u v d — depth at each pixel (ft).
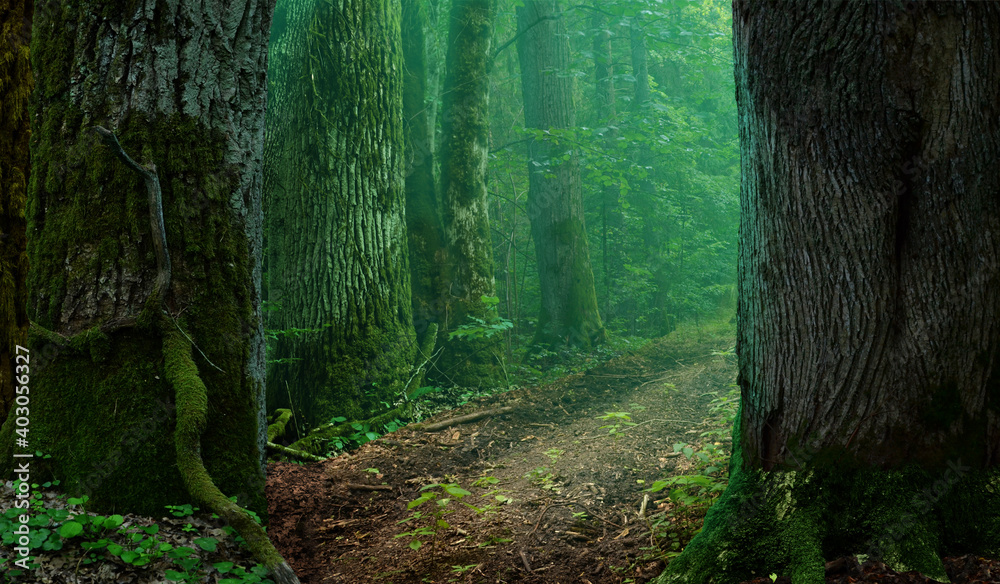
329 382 20.01
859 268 8.35
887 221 8.21
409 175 25.54
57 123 10.68
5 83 11.55
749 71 9.12
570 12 47.52
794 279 8.84
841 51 8.12
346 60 20.77
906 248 8.26
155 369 10.55
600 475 13.78
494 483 14.46
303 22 20.90
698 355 27.61
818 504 8.41
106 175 10.61
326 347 20.22
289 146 21.03
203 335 11.01
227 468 10.91
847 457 8.46
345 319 20.47
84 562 8.11
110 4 10.65
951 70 7.86
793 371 8.90
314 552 12.16
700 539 8.91
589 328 32.50
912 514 7.95
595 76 47.93
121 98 10.75
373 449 17.44
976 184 7.96
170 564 8.56
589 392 22.24
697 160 58.29
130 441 10.17
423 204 25.52
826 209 8.49
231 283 11.42
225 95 11.51
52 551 8.13
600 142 39.19
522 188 46.09
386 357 20.99
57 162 10.68
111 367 10.43
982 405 8.14
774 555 8.29
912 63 7.91
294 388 20.24
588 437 16.85
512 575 10.19
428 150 26.14
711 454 13.03
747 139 9.52
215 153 11.36
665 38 38.52
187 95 11.05
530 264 46.42
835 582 7.84
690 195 53.11
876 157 8.18
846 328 8.46
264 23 12.09
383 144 21.68
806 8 8.30
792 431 8.92
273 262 21.31
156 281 10.66
